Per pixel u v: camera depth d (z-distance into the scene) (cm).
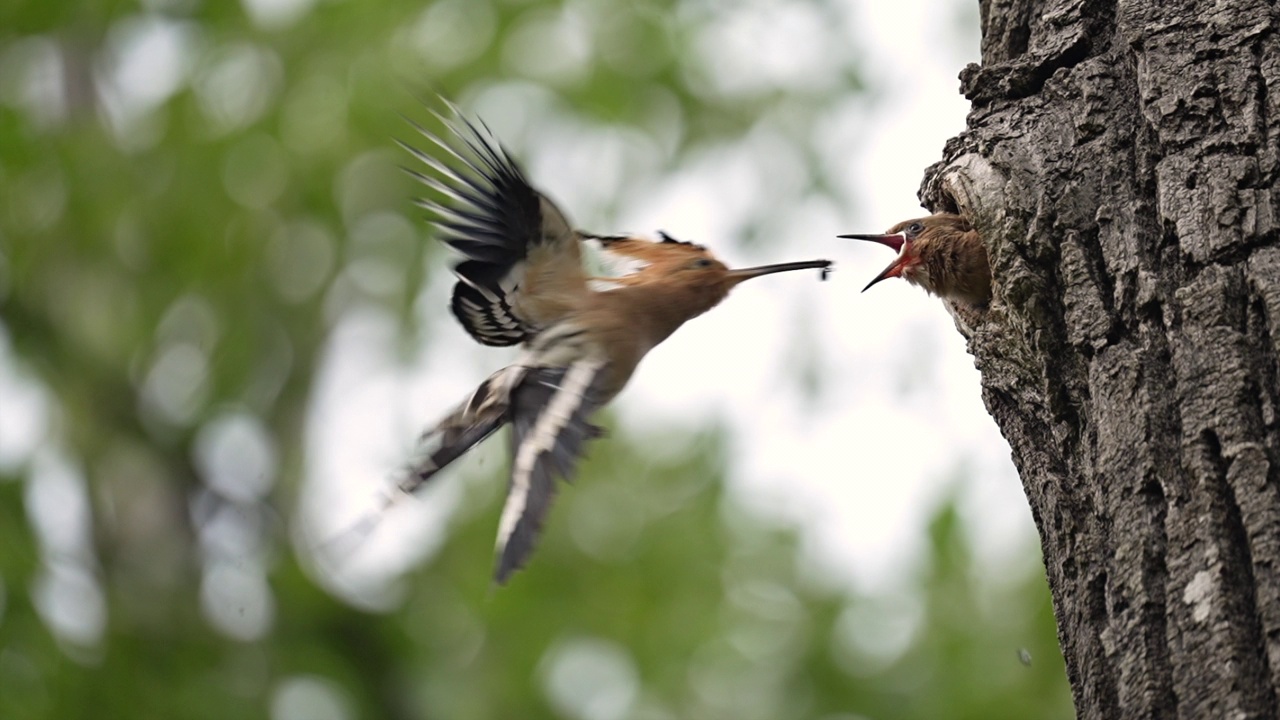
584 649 1494
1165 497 586
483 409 695
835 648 1398
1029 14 802
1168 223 638
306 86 1603
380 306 1619
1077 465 662
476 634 1535
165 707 1445
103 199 1597
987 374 743
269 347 1703
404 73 1585
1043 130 713
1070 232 676
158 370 1725
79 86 1764
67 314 1712
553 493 622
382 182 1631
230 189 1600
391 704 1542
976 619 1325
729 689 1441
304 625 1555
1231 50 662
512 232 704
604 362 691
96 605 1534
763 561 1479
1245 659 536
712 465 1506
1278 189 621
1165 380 612
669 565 1484
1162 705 554
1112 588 595
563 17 1652
